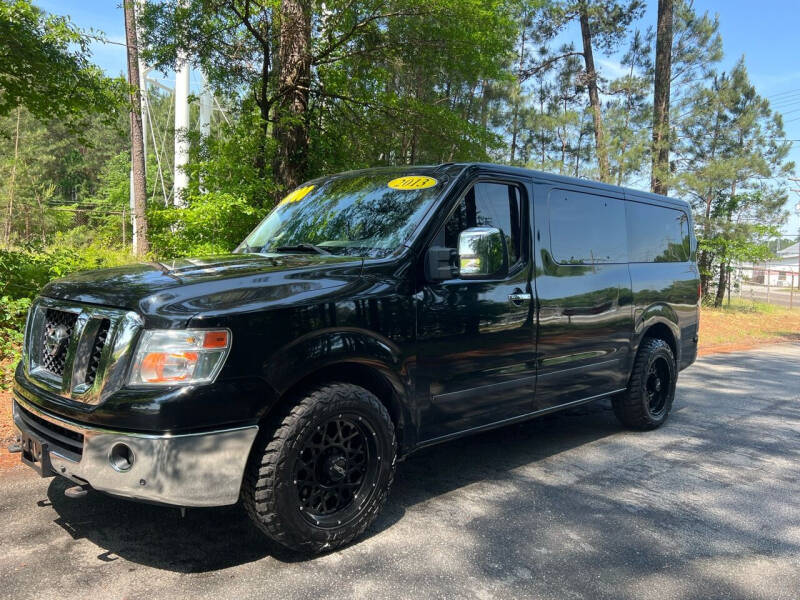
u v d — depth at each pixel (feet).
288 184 31.32
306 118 32.24
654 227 18.42
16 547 9.81
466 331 11.97
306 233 13.23
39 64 25.57
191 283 9.25
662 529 11.45
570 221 14.96
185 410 8.36
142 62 32.19
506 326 12.84
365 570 9.48
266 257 11.51
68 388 9.14
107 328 9.00
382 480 10.48
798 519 12.10
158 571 9.22
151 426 8.28
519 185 13.67
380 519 11.50
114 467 8.46
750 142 67.36
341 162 34.37
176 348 8.46
